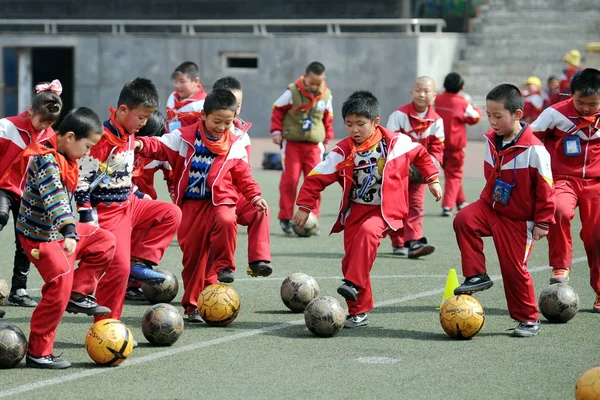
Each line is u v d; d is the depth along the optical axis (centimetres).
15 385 696
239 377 721
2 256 1273
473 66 3428
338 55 3394
